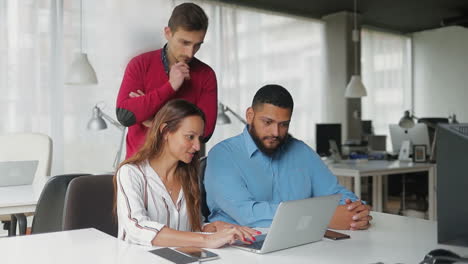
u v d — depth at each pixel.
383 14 6.61
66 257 1.11
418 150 4.63
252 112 1.70
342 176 4.48
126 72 2.00
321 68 6.50
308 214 1.25
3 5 4.10
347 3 6.00
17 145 3.30
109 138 4.52
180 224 1.52
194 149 1.45
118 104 1.92
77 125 4.41
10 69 4.14
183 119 1.44
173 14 1.84
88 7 4.43
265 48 5.90
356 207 1.54
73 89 4.38
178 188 1.55
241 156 1.71
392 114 7.59
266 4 5.88
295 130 6.22
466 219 1.06
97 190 1.66
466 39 7.27
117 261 1.08
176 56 1.89
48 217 2.03
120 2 4.50
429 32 7.70
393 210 5.49
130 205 1.37
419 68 7.86
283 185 1.74
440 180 1.10
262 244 1.27
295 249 1.27
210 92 2.10
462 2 6.02
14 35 4.15
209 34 5.39
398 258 1.18
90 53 4.44
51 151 3.37
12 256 1.11
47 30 4.29
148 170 1.48
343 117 6.40
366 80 7.27
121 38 4.53
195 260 1.11
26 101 4.20
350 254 1.22
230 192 1.62
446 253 1.08
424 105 7.82
